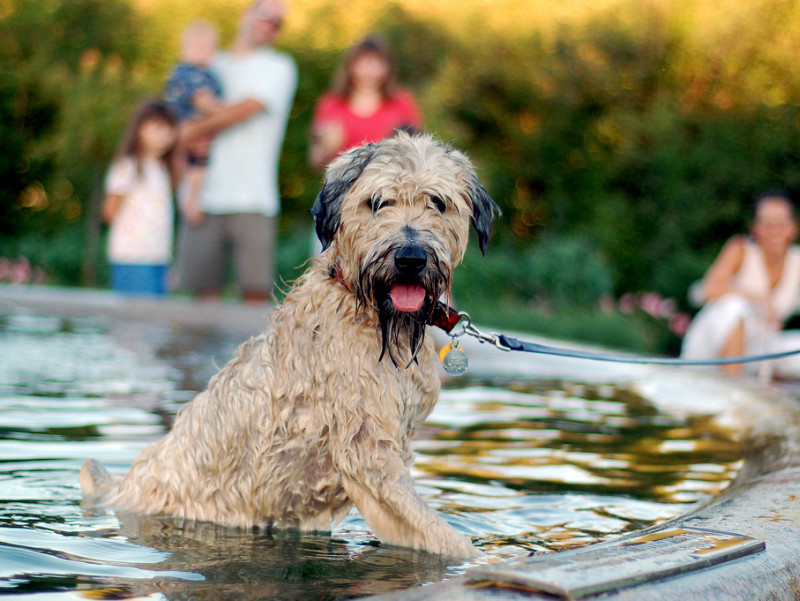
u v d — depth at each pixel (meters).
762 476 3.05
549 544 2.60
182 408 3.04
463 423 4.61
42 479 3.21
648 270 14.71
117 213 9.66
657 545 2.01
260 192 8.91
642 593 1.75
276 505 2.85
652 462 3.74
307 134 15.58
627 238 14.82
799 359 7.11
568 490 3.26
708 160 14.62
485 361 7.04
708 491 3.24
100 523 2.72
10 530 2.55
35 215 16.36
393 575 2.28
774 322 7.49
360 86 7.59
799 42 14.80
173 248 15.35
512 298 13.67
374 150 3.01
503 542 2.62
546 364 6.93
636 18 15.47
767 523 2.32
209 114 8.88
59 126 15.75
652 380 6.07
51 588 2.01
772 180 14.51
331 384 2.74
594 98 15.45
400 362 2.80
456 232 3.03
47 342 7.07
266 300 9.13
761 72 15.01
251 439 2.84
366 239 2.85
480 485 3.33
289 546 2.60
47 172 16.09
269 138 8.91
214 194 8.88
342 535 2.80
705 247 14.56
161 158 9.65
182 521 2.85
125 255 9.59
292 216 16.14
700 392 5.42
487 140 15.57
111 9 16.05
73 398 4.77
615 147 15.50
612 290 14.68
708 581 1.87
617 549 1.96
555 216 15.59
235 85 8.89
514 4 15.71
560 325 12.18
